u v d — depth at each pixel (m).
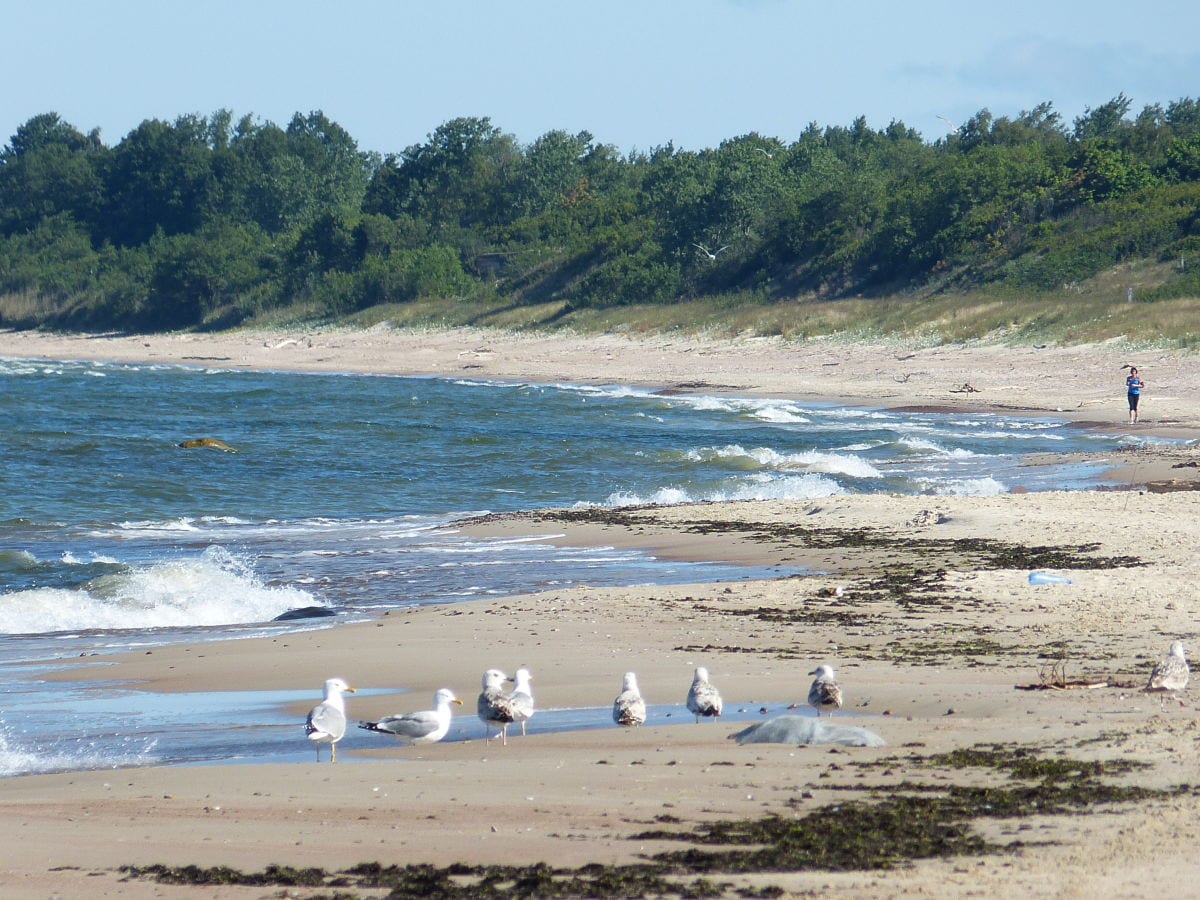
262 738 48.03
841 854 30.11
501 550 97.31
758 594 73.56
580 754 41.47
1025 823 31.53
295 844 33.12
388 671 58.38
